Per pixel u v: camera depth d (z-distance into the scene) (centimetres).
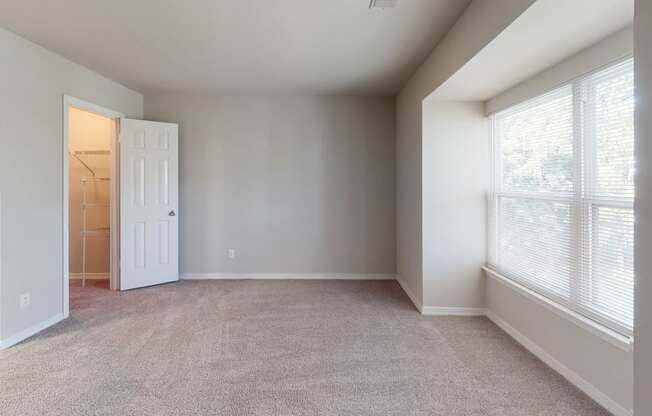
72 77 338
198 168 466
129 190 414
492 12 202
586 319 208
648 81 118
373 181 470
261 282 453
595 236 209
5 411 190
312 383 219
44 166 305
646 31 118
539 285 260
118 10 242
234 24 263
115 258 421
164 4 235
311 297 392
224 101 464
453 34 262
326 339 283
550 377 226
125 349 264
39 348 266
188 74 379
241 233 471
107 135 472
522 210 284
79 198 472
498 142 322
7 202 270
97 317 329
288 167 469
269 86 423
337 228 473
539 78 254
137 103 446
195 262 471
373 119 467
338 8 240
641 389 121
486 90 300
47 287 307
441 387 214
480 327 309
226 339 282
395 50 310
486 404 198
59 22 259
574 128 223
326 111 467
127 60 336
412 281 384
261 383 219
